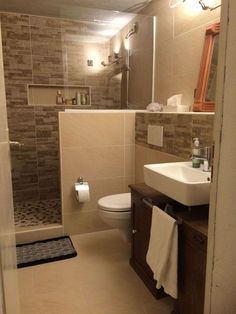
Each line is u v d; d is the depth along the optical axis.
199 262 1.31
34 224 2.79
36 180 3.66
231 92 0.84
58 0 2.94
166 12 2.62
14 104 3.44
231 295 0.99
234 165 0.90
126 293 1.85
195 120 1.87
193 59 2.24
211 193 0.92
